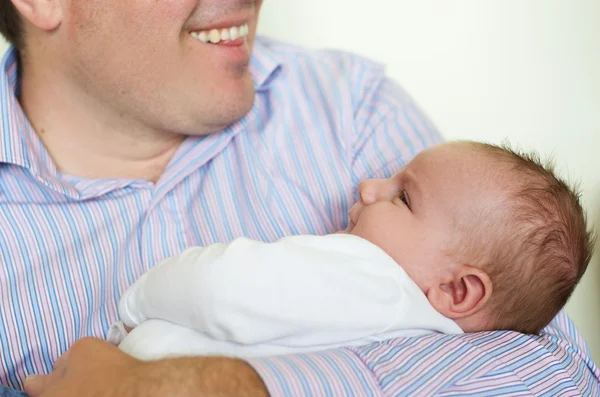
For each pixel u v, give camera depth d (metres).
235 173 1.40
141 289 1.03
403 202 1.12
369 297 0.95
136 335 1.00
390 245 1.08
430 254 1.06
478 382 0.91
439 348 0.94
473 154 1.10
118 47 1.22
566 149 2.03
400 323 0.96
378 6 2.06
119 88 1.25
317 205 1.40
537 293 1.04
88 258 1.21
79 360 0.93
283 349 0.95
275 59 1.50
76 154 1.35
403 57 2.07
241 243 0.95
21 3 1.25
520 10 2.04
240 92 1.31
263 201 1.37
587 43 2.03
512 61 2.05
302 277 0.92
